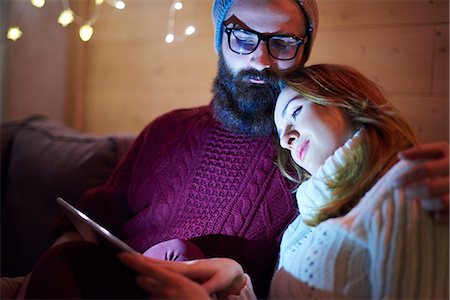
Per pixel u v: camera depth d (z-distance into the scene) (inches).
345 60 55.2
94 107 80.5
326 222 31.0
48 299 26.1
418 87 50.4
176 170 46.1
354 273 28.0
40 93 83.9
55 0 80.1
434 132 49.5
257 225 41.2
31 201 61.9
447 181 26.5
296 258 32.3
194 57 68.0
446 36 48.5
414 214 26.7
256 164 42.8
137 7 73.4
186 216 43.8
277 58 41.3
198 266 30.5
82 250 28.7
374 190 29.2
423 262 26.1
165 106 71.8
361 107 32.1
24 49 85.1
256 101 41.8
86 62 80.8
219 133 45.5
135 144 51.0
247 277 35.3
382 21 52.4
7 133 69.0
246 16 41.1
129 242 46.2
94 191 50.3
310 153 32.9
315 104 33.1
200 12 66.7
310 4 41.9
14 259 62.9
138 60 74.4
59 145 63.7
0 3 85.9
